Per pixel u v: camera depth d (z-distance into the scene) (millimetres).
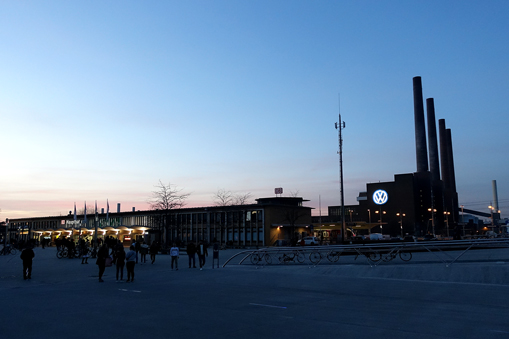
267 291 16500
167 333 9367
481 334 9023
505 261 23297
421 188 137750
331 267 23672
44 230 92688
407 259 26625
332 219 157250
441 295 14875
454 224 158125
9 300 14859
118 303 13805
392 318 10805
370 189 142750
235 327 9898
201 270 26484
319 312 11766
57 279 22656
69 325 10359
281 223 68562
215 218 73062
